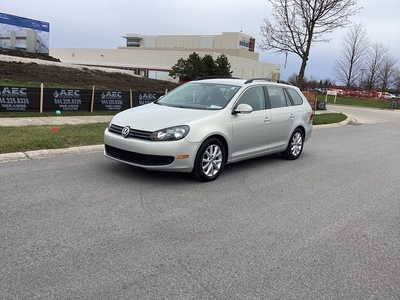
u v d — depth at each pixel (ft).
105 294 9.27
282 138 24.86
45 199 15.40
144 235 12.73
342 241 13.43
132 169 20.67
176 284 9.93
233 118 20.21
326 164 26.55
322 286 10.36
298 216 15.66
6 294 8.98
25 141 23.48
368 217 16.12
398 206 17.89
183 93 22.70
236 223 14.40
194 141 17.93
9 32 138.41
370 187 21.03
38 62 108.68
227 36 314.96
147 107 21.03
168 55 268.41
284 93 25.54
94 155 23.58
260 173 22.40
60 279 9.75
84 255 11.08
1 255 10.75
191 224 13.97
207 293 9.62
